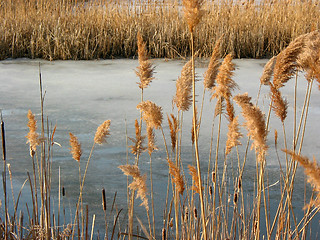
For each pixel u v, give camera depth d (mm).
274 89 2836
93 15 17406
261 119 2518
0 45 15664
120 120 8633
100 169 6277
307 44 2709
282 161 6535
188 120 8688
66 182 5793
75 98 10328
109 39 16406
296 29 16172
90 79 12508
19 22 16812
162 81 12195
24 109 9328
